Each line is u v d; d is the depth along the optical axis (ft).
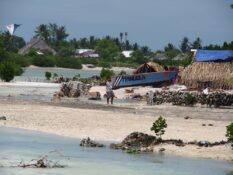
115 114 310.65
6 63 642.22
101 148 202.80
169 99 422.82
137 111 344.90
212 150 196.85
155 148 200.95
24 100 402.11
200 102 418.92
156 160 181.57
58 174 158.10
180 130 244.63
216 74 510.17
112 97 404.77
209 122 288.92
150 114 326.03
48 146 203.82
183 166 172.35
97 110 337.72
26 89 538.47
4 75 629.51
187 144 205.57
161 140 208.64
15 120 269.85
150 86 547.08
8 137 222.48
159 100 424.46
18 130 241.35
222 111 371.97
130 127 254.27
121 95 481.87
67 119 276.62
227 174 161.89
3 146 201.98
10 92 490.08
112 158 183.52
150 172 163.02
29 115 288.92
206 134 234.99
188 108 387.14
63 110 321.52
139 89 513.04
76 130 243.40
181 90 458.91
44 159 177.78
